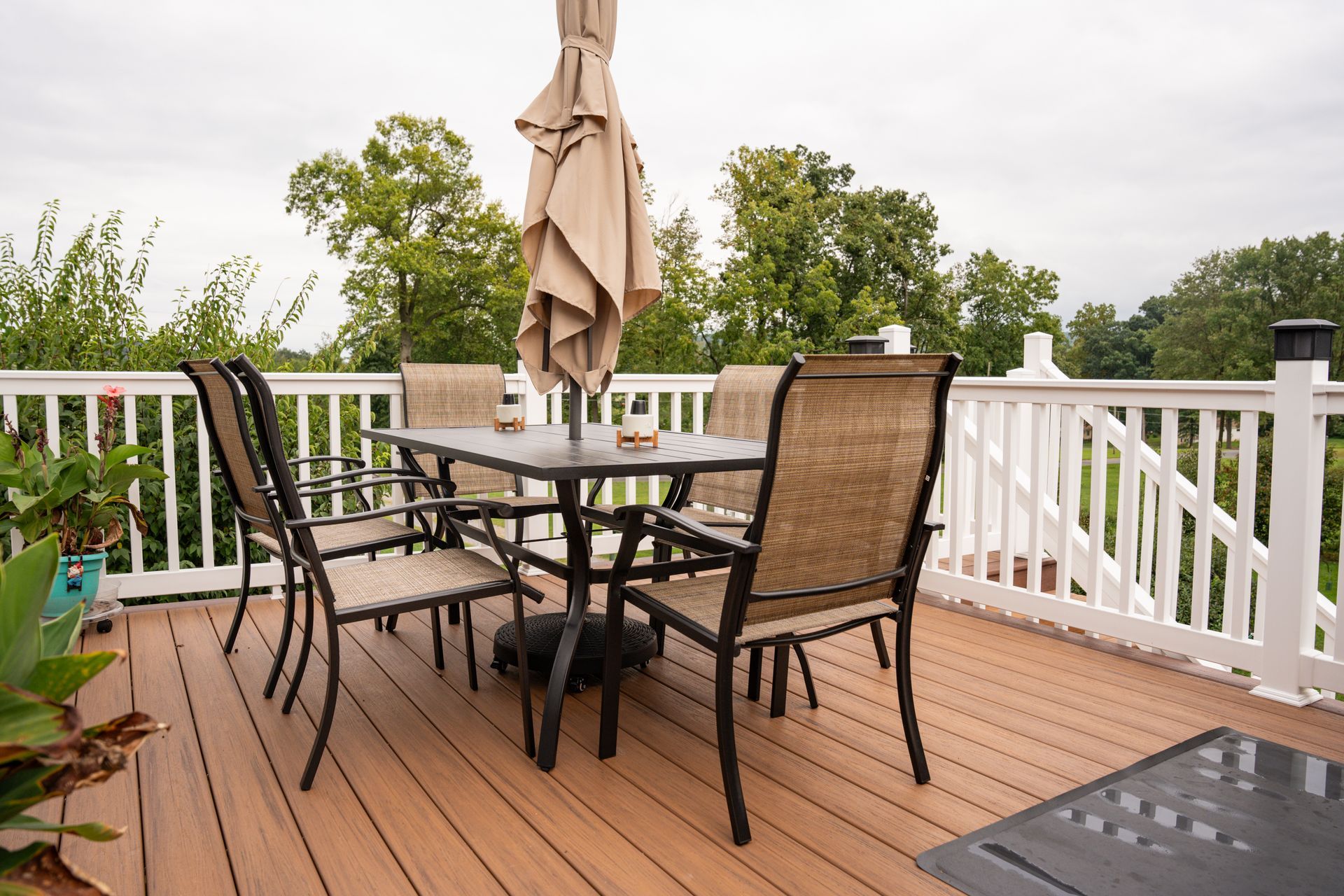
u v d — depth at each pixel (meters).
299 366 5.82
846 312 26.22
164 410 3.49
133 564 3.47
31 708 0.81
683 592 2.07
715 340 25.31
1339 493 15.73
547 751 2.05
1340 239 28.09
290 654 2.91
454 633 3.19
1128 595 3.04
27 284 5.21
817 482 1.73
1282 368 2.52
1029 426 4.80
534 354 2.89
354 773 2.04
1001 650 3.04
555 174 2.72
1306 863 1.65
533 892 1.56
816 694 2.56
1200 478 2.80
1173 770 2.06
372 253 24.97
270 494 2.33
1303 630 2.54
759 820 1.82
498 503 2.49
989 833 1.76
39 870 0.83
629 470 2.05
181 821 1.80
